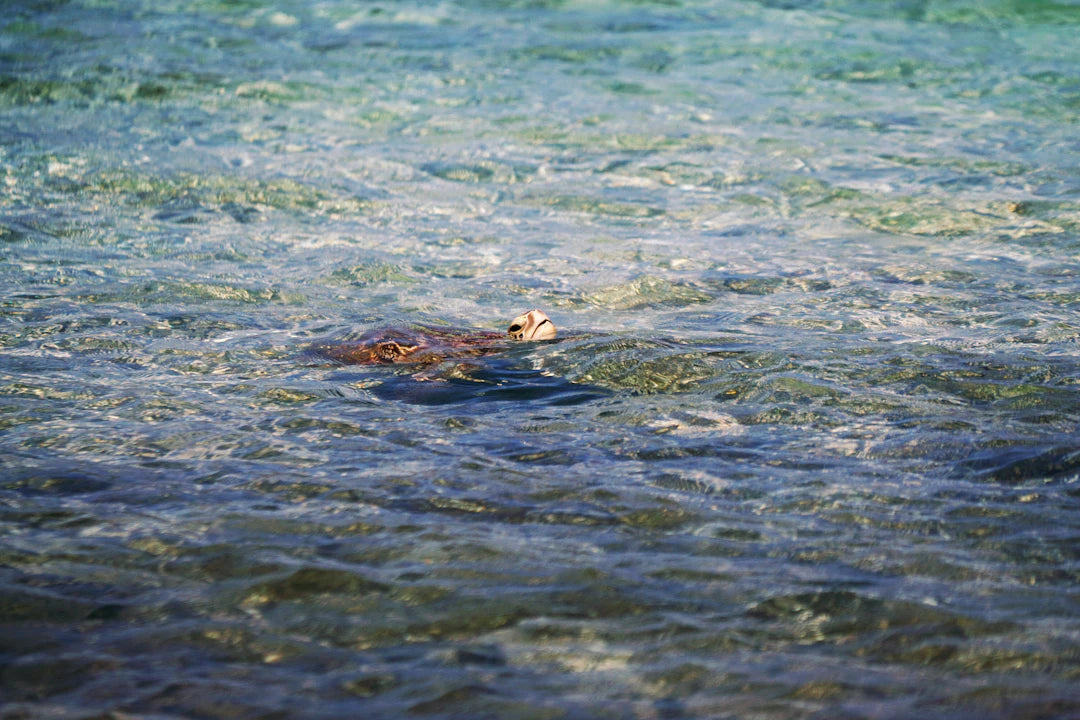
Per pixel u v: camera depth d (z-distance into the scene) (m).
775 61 55.38
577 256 32.09
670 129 45.03
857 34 60.22
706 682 11.28
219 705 10.85
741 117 46.66
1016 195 36.75
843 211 35.91
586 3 67.69
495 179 39.38
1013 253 31.64
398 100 48.91
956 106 47.81
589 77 52.78
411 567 13.87
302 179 38.84
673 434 18.88
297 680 11.33
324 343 24.66
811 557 14.16
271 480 16.81
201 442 18.52
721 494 16.28
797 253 32.16
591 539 14.75
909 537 14.74
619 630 12.34
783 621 12.53
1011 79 51.69
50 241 32.38
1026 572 13.66
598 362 22.75
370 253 32.16
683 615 12.66
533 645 12.02
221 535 14.79
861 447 18.14
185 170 39.38
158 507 15.76
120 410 20.11
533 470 17.25
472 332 25.19
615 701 10.95
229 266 30.81
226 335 25.23
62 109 46.53
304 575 13.62
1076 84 50.62
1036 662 11.57
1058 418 19.30
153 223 34.41
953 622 12.43
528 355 23.38
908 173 39.41
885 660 11.69
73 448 18.16
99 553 14.22
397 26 62.31
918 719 10.57
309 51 56.88
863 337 24.80
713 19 63.81
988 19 62.91
